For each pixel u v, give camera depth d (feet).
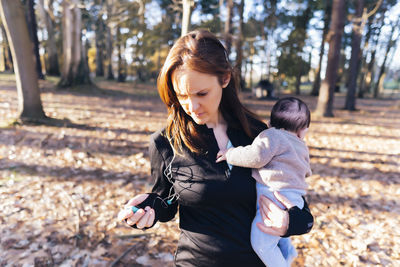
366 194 17.02
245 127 4.31
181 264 4.28
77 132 25.12
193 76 3.22
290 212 3.59
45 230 11.75
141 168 18.79
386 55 106.11
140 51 74.33
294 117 4.44
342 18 40.98
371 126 37.68
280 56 41.98
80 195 14.73
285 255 4.33
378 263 11.19
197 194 3.85
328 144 27.50
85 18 105.29
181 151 3.98
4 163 17.93
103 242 11.35
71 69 56.34
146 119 32.99
